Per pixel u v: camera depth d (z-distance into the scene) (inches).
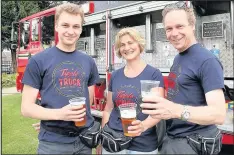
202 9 144.2
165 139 75.6
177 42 68.4
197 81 66.1
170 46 155.1
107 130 80.7
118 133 79.5
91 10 193.0
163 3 149.0
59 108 73.2
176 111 56.8
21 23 152.7
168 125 75.3
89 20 189.5
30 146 99.0
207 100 61.7
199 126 68.4
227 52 138.9
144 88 60.1
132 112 66.8
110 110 90.1
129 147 81.5
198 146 67.3
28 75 72.5
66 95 73.7
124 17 174.1
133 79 81.0
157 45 161.5
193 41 70.1
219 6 140.4
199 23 146.1
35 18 156.7
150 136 80.9
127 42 81.5
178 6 69.3
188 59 67.7
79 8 74.1
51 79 73.3
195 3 140.6
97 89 164.7
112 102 86.7
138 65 83.4
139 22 170.7
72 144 75.7
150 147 80.7
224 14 139.6
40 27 156.7
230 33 137.8
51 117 68.1
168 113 56.7
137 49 82.2
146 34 163.6
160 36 159.2
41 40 157.9
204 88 63.1
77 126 71.7
